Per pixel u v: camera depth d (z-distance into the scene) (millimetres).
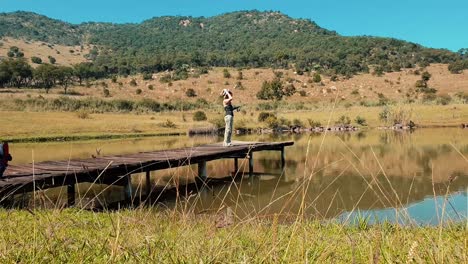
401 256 3365
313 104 95875
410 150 25625
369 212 9758
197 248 3135
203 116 62688
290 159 22922
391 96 121125
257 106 93812
